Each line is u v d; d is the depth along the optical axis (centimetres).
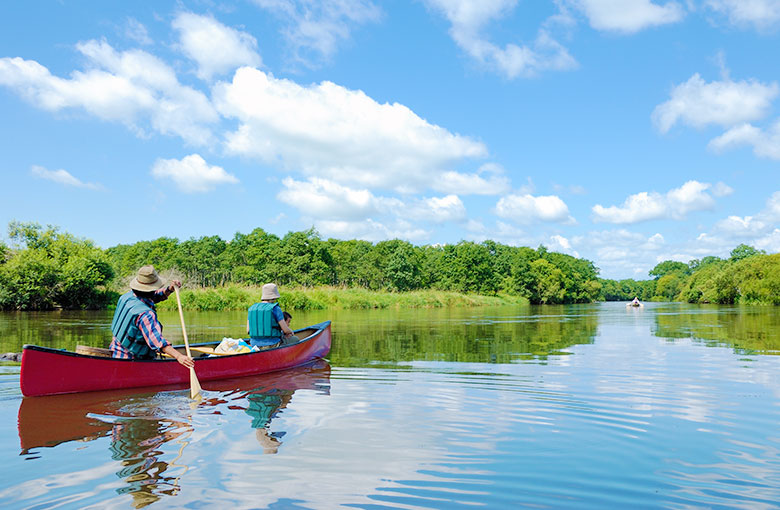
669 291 11750
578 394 582
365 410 503
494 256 7819
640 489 304
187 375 648
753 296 5338
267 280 5816
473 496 289
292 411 496
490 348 1048
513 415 484
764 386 633
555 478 320
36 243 3678
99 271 3569
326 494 289
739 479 321
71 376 564
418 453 367
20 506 270
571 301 8550
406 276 6000
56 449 370
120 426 438
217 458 351
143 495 286
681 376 703
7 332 1352
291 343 803
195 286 3434
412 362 843
